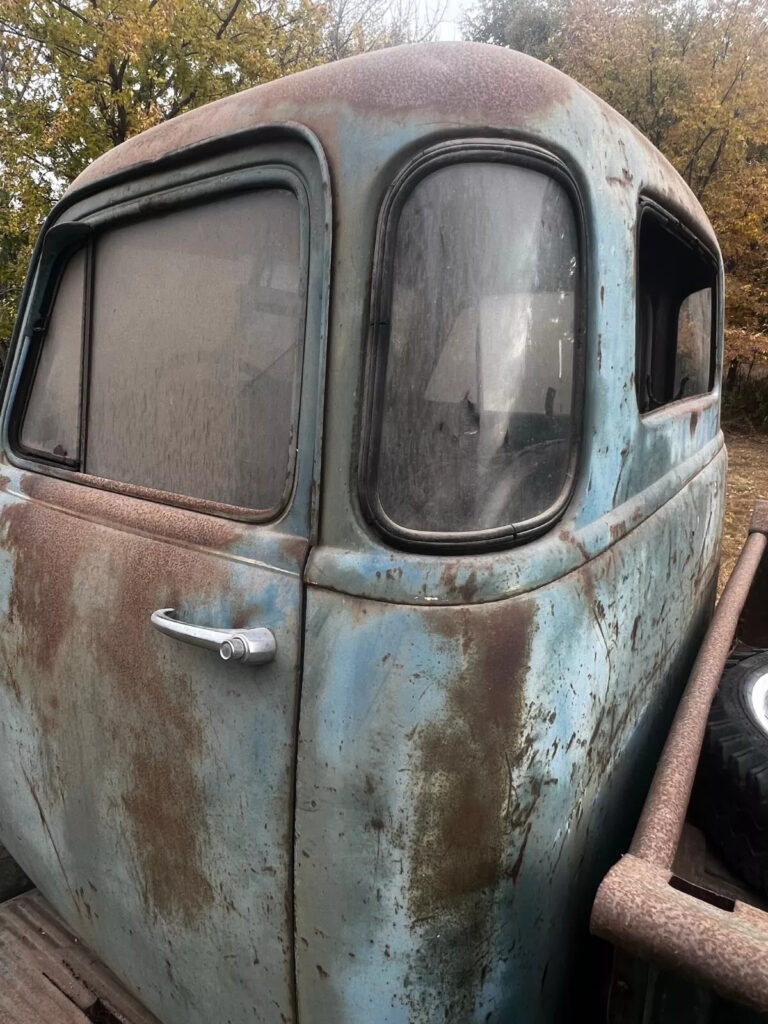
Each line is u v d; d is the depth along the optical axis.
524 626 1.07
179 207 1.38
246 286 1.26
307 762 1.09
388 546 1.05
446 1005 1.11
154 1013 1.54
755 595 2.86
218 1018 1.34
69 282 1.71
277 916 1.17
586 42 13.65
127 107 9.58
